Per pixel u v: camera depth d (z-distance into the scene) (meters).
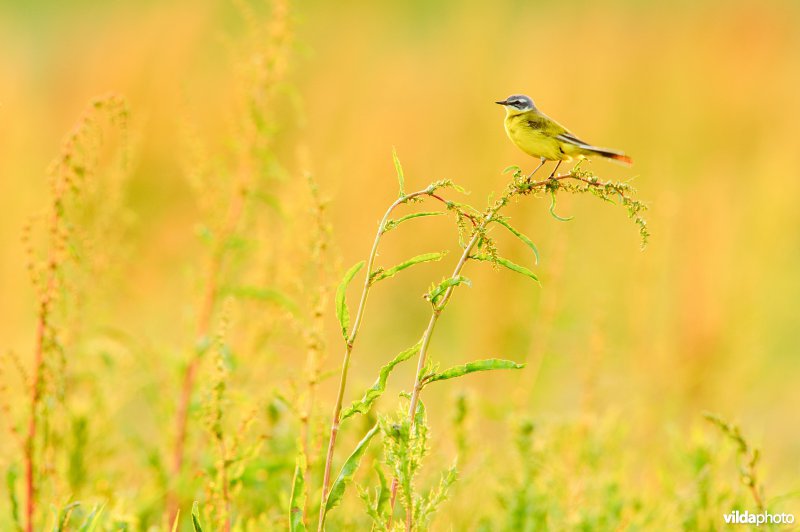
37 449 8.02
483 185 19.12
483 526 8.43
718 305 14.80
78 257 7.27
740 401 13.86
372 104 22.02
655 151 22.31
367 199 19.06
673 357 13.47
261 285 9.77
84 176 7.30
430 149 20.23
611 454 9.83
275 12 10.03
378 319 17.64
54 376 7.36
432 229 18.59
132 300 12.25
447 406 9.73
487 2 25.27
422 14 29.11
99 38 23.95
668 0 28.61
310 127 19.80
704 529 8.28
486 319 14.18
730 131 23.95
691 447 9.23
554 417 10.36
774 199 19.27
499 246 14.93
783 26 27.84
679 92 24.39
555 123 8.06
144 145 18.05
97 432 8.88
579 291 14.67
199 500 8.37
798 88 25.88
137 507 8.51
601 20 26.67
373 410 8.34
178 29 22.42
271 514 7.95
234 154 10.29
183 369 9.26
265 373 9.41
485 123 21.00
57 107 22.25
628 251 14.88
